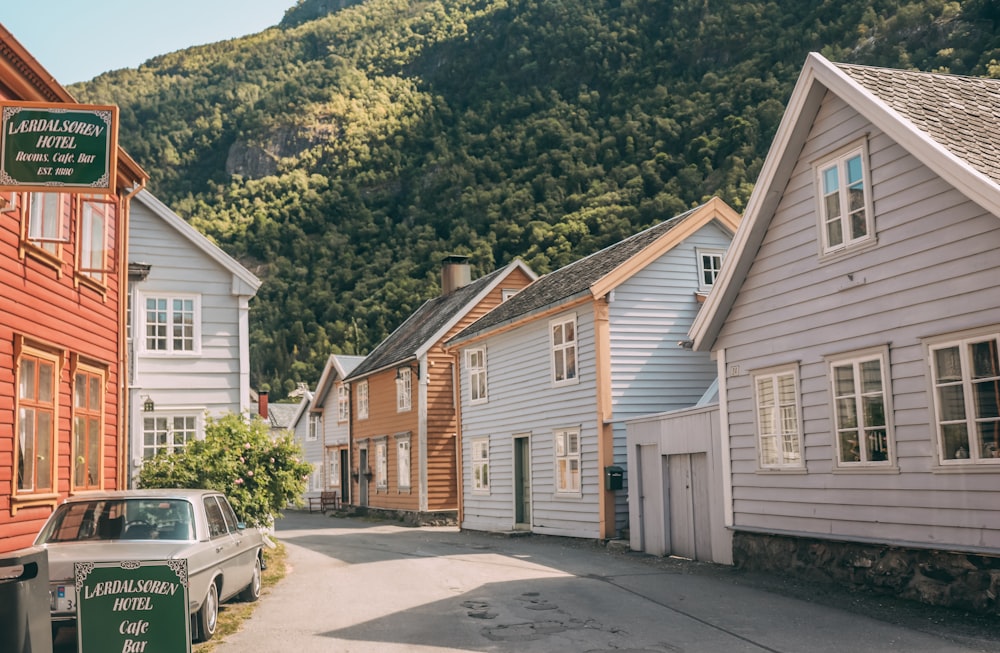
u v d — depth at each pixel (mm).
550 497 23422
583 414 21938
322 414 47469
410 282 75750
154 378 21219
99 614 7574
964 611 10633
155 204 21562
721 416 15891
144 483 16562
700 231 22984
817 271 13562
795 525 13930
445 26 159750
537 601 12078
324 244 93812
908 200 11797
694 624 10203
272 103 139500
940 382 11266
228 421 18000
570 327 22703
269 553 19312
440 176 95062
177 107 153750
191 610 9016
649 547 18469
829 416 13242
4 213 11836
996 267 10469
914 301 11664
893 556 11844
